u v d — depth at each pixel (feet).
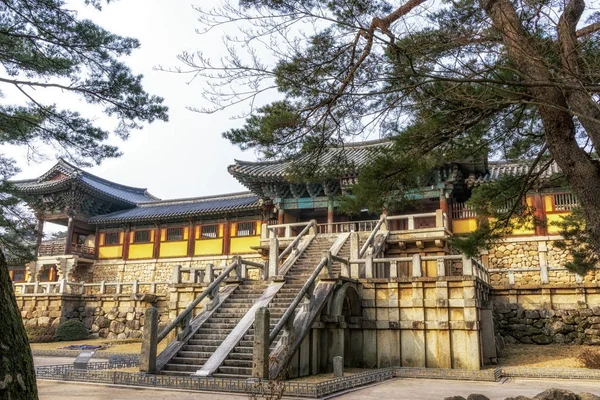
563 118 24.52
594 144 22.72
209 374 42.68
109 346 86.74
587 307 68.23
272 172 97.86
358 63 26.58
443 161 32.04
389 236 80.89
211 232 119.85
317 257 73.31
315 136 29.37
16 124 43.06
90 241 133.18
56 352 78.13
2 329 9.20
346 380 39.65
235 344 46.78
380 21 25.81
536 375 51.16
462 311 54.95
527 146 34.27
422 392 39.11
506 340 71.26
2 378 8.72
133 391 38.88
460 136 30.45
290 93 27.58
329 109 27.84
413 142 28.99
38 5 36.45
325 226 99.91
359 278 60.49
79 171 123.44
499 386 43.75
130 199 143.74
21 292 108.17
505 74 23.61
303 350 46.93
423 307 56.65
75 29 37.65
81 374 45.24
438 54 23.18
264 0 25.02
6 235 67.05
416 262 58.18
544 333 69.67
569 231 57.06
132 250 126.82
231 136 28.91
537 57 19.98
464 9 23.66
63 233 163.63
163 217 120.88
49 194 127.65
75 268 127.03
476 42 22.11
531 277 85.61
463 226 90.43
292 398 34.78
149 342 45.01
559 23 22.41
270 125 27.53
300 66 26.63
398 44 23.66
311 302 49.60
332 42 26.68
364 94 24.13
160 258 123.03
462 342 54.34
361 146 97.40
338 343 53.01
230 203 120.16
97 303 103.55
